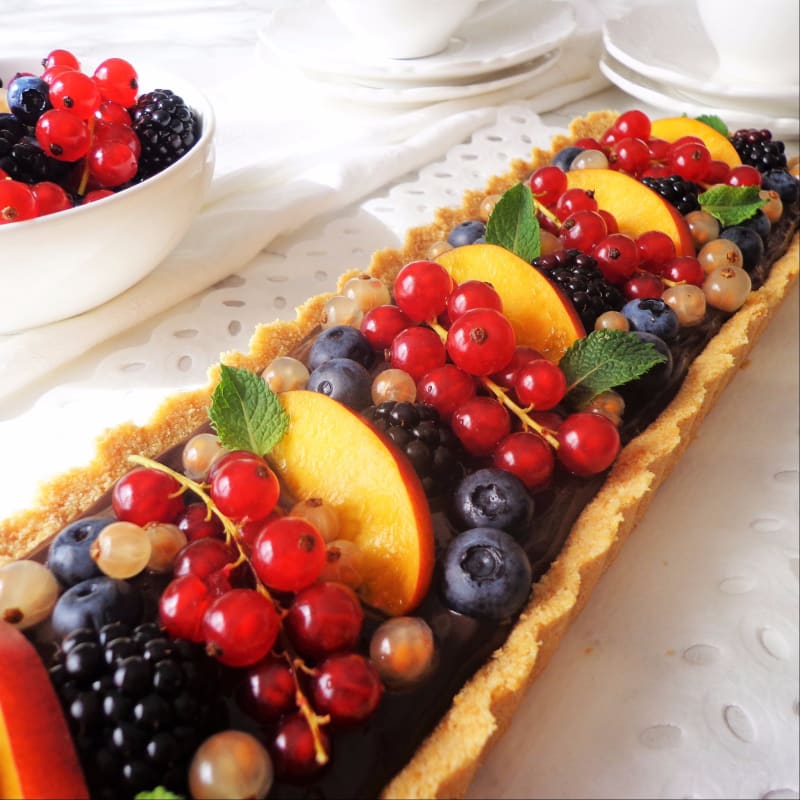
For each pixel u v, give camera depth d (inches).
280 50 17.0
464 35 18.0
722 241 12.5
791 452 11.6
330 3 16.3
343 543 8.7
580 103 18.5
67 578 8.4
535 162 14.9
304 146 15.9
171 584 7.9
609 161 14.0
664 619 9.9
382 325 10.5
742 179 13.6
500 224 11.5
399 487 8.9
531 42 17.5
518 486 9.3
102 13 22.0
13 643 7.7
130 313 12.0
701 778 8.8
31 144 11.6
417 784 7.9
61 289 11.2
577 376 10.2
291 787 7.8
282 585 8.1
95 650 7.5
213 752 7.4
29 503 10.2
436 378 9.7
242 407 9.2
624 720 9.2
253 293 12.9
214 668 7.9
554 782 8.8
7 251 10.5
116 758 7.3
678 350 11.6
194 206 12.1
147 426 10.2
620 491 10.0
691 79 16.6
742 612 10.0
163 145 12.3
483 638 8.7
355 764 7.9
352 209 14.6
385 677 8.3
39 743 7.2
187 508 8.9
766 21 16.2
